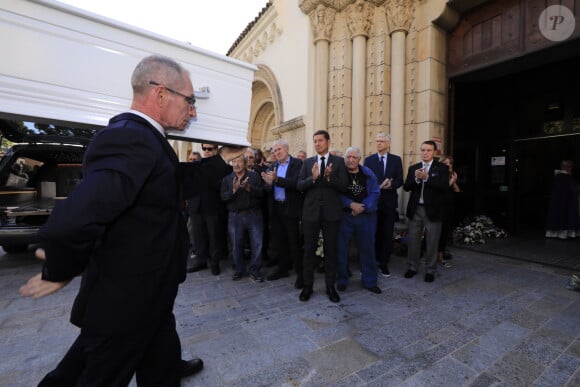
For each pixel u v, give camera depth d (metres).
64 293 3.13
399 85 4.70
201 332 2.28
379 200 3.71
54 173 5.29
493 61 4.12
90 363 1.01
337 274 3.15
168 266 1.07
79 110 1.28
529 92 5.70
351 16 4.96
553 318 2.46
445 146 4.71
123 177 0.90
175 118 1.17
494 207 6.22
